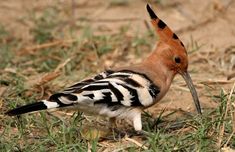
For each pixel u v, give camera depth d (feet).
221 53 45.91
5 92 39.04
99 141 32.83
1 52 47.26
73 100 30.30
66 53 46.47
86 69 44.42
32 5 56.59
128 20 53.26
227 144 31.81
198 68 43.96
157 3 55.67
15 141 32.55
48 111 36.22
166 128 33.86
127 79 31.76
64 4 56.29
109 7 55.93
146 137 32.42
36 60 45.96
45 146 32.35
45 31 50.96
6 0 57.41
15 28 52.70
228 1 54.08
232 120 32.89
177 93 39.32
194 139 31.83
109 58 46.26
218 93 38.75
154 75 32.78
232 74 41.24
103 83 31.07
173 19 53.06
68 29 51.98
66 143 32.19
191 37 46.65
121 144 32.22
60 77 42.09
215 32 50.19
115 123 33.24
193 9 54.29
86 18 53.67
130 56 46.73
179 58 33.65
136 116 32.24
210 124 32.94
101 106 31.40
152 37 49.29
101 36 48.42
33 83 40.75
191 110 36.81
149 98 32.14
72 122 34.01
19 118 34.83
